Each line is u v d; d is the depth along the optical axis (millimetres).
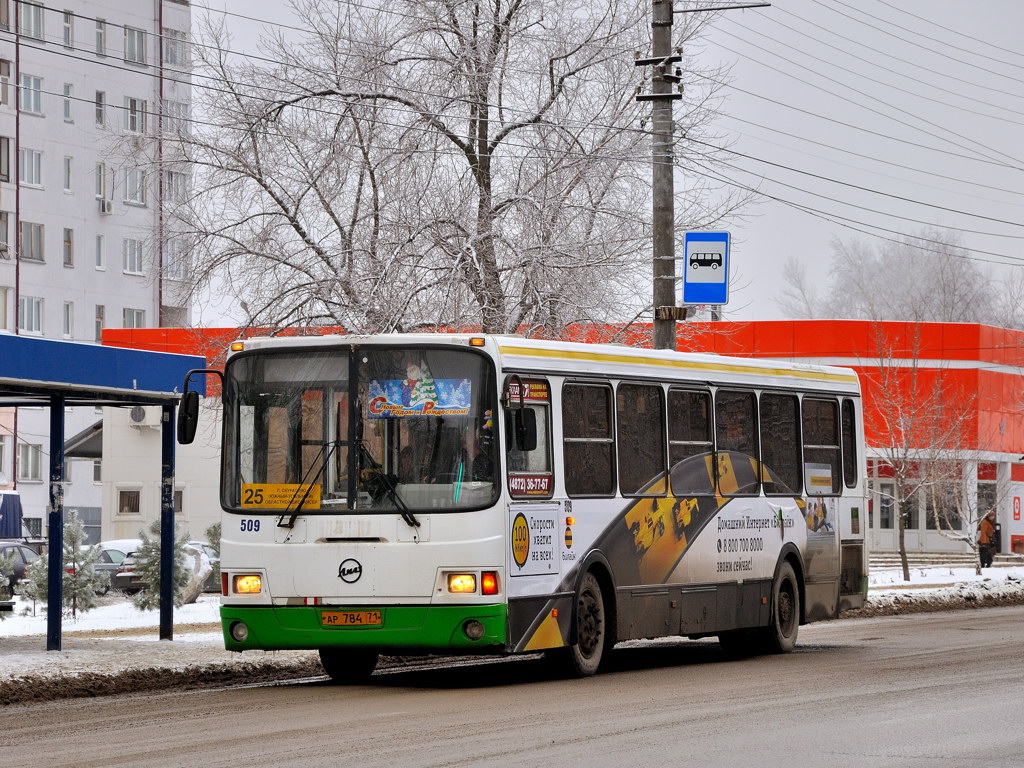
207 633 43062
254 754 19812
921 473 78875
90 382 34062
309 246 50812
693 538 33719
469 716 23516
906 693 26203
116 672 29656
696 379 34469
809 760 18734
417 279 48250
